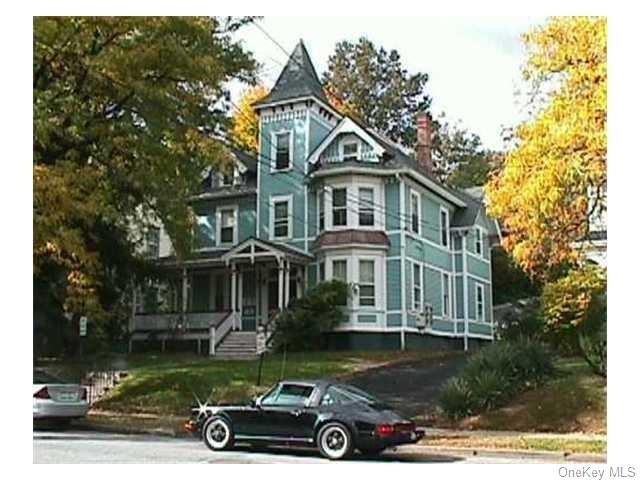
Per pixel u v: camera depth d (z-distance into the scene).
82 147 18.78
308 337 28.41
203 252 33.41
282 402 12.14
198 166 20.14
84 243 20.47
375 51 58.94
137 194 21.14
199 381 20.75
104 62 17.12
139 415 17.88
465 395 16.33
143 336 31.70
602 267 21.14
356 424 11.52
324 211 30.69
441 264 34.56
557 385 16.73
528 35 16.95
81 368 21.62
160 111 18.64
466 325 35.62
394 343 29.78
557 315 20.83
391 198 30.83
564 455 12.10
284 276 30.06
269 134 33.06
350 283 29.55
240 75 21.86
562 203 15.88
